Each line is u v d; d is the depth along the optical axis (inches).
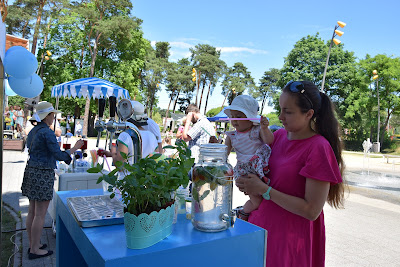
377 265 144.3
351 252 158.9
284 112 64.4
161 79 2245.3
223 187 52.6
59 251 74.0
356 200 287.9
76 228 55.8
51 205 157.8
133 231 43.4
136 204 45.5
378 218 225.8
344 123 1397.6
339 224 206.7
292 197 61.7
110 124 63.4
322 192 59.9
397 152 1302.9
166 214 47.9
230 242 50.3
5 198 220.4
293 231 64.7
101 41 1200.8
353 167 610.9
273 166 68.8
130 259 41.4
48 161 128.6
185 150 52.1
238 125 82.3
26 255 134.2
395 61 1339.8
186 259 45.9
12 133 557.3
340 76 1450.5
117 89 312.0
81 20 1238.9
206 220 52.1
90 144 600.1
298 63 1577.3
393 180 438.6
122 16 1169.4
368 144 662.5
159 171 47.3
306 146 63.5
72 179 140.7
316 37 1600.6
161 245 45.7
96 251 43.4
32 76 160.7
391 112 1400.1
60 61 1231.5
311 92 63.6
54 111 131.1
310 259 66.0
